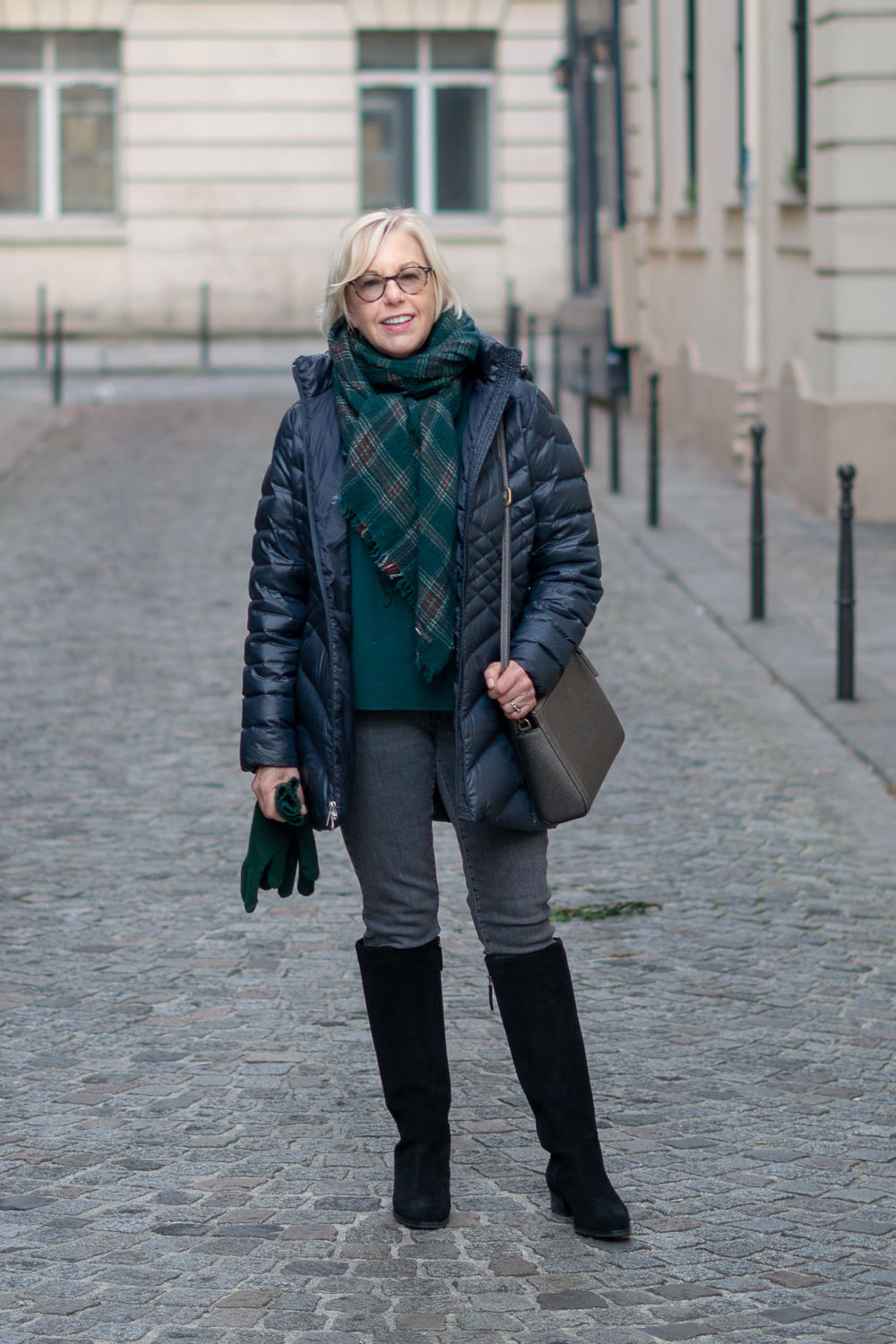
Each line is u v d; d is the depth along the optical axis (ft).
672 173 68.95
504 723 13.51
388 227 13.24
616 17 76.33
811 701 31.24
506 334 105.60
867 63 47.21
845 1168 14.97
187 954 19.89
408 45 109.81
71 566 43.01
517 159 109.91
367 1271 13.24
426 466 13.05
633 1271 13.29
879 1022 18.11
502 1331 12.41
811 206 50.57
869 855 23.71
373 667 13.39
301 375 13.66
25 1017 18.08
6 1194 14.39
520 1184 14.71
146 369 92.02
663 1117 15.90
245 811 25.30
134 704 30.99
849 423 48.67
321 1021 18.01
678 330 68.64
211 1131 15.60
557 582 13.65
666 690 32.42
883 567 42.52
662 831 24.53
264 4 107.55
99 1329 12.37
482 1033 17.79
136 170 108.68
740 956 19.93
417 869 13.88
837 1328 12.48
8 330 109.09
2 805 25.44
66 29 107.76
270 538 13.70
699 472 59.21
